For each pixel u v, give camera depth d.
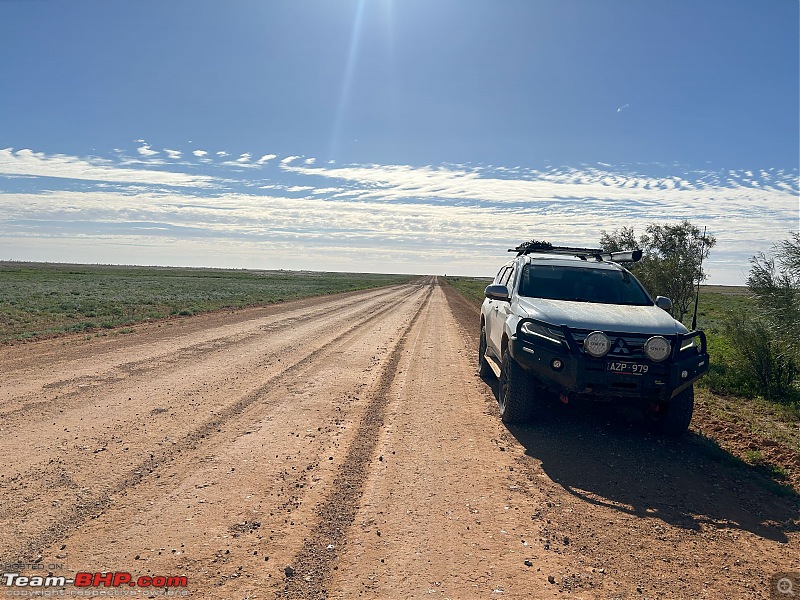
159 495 4.93
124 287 49.84
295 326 19.77
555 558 4.06
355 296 45.94
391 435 6.97
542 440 6.93
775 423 8.49
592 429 7.46
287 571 3.75
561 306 7.38
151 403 8.13
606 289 8.27
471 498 5.10
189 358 12.15
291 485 5.27
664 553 4.22
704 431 7.75
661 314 7.33
